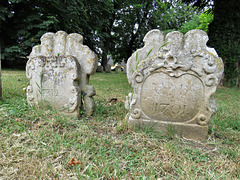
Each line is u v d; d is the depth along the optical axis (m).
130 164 1.80
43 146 2.04
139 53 2.71
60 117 2.85
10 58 11.08
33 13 11.26
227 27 7.76
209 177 1.62
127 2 19.08
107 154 2.01
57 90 3.14
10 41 11.90
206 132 2.54
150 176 1.60
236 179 1.61
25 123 2.55
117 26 22.00
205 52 2.41
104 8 14.52
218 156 2.07
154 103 2.66
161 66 2.54
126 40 24.03
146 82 2.65
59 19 11.95
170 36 2.54
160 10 20.77
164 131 2.65
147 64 2.59
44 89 3.20
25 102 3.48
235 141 2.50
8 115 2.74
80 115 3.25
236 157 2.02
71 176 1.59
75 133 2.39
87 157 1.86
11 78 6.68
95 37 16.44
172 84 2.57
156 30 2.60
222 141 2.47
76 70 2.99
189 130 2.58
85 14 12.33
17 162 1.73
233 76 7.91
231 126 3.08
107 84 7.32
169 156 1.98
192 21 17.28
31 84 3.30
